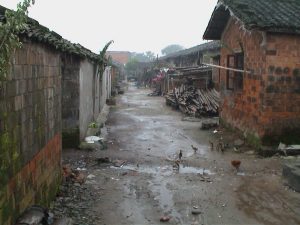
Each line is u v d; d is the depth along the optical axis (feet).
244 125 38.65
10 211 13.57
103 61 56.95
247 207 21.35
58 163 22.62
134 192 23.52
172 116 60.18
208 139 40.88
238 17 34.86
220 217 19.95
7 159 13.25
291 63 34.04
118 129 46.73
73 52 29.27
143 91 126.31
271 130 34.17
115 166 29.45
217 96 62.49
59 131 22.91
